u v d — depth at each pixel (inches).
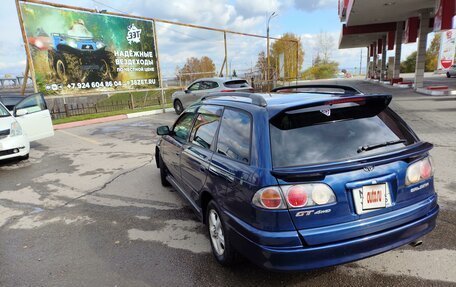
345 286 112.4
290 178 93.8
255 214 98.0
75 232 164.1
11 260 140.4
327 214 95.7
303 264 95.1
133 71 687.1
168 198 203.0
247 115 115.3
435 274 116.2
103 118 596.7
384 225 101.2
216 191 121.4
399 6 860.6
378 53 1713.8
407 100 626.5
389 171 102.0
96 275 126.4
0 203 209.9
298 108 106.7
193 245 145.1
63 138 440.5
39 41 545.3
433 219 112.7
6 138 291.6
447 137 311.3
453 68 1599.4
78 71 600.4
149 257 137.3
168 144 192.7
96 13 616.1
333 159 100.3
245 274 121.4
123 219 176.2
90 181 246.7
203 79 575.8
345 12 1232.8
